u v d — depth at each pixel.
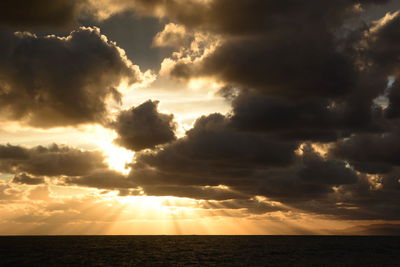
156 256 116.81
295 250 143.25
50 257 112.50
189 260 105.19
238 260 105.25
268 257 113.50
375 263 99.44
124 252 132.00
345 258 111.38
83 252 131.50
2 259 106.50
